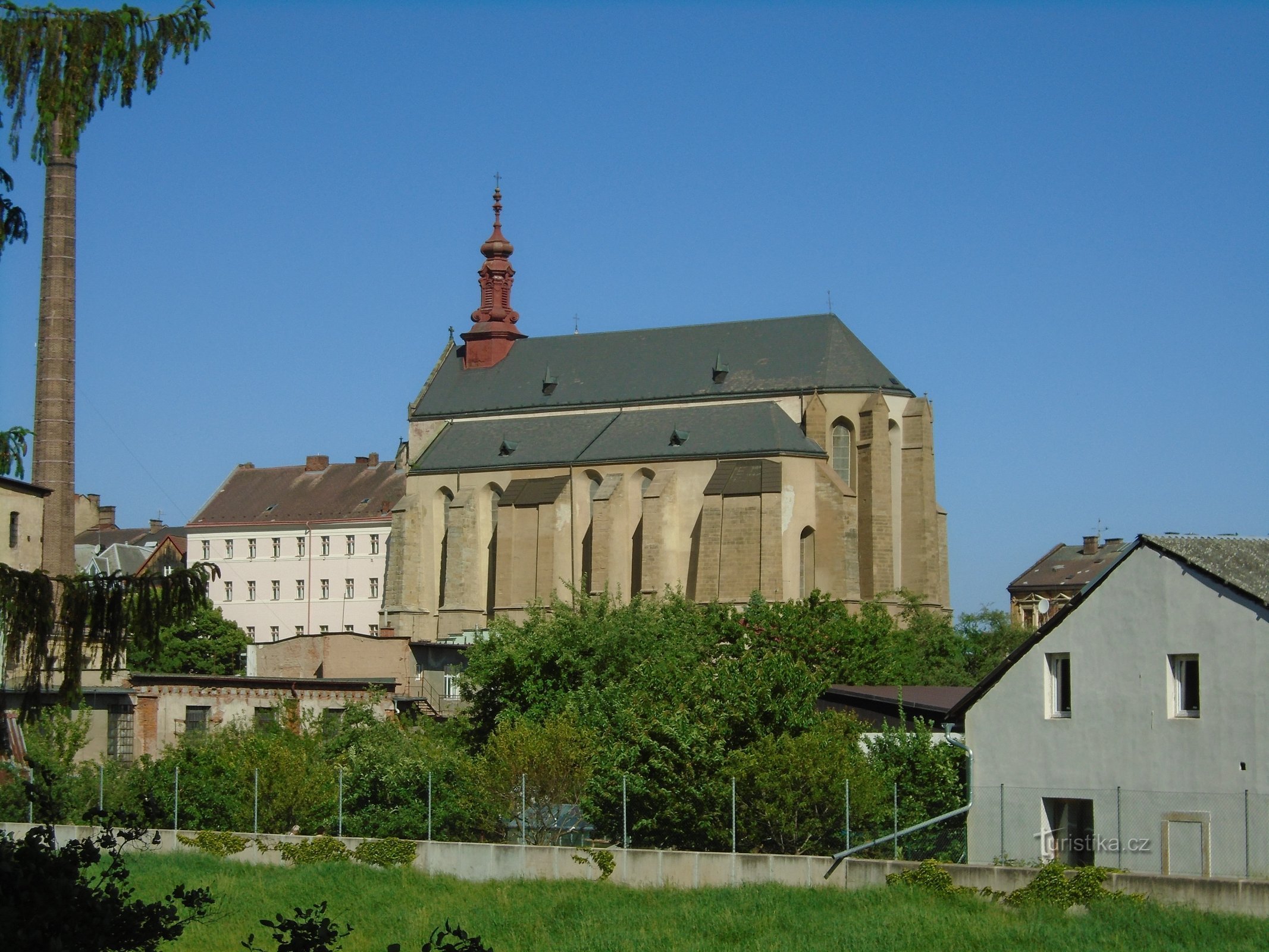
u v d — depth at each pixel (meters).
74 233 100.06
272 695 79.69
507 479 137.25
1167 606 43.59
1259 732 41.44
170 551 170.00
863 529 128.75
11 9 23.31
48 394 99.12
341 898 49.19
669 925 42.22
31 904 19.08
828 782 49.88
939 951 36.75
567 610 78.56
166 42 23.58
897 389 131.38
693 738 53.78
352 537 166.50
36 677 23.50
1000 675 46.94
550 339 148.62
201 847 58.97
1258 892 37.53
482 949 18.22
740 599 122.62
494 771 59.25
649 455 130.62
